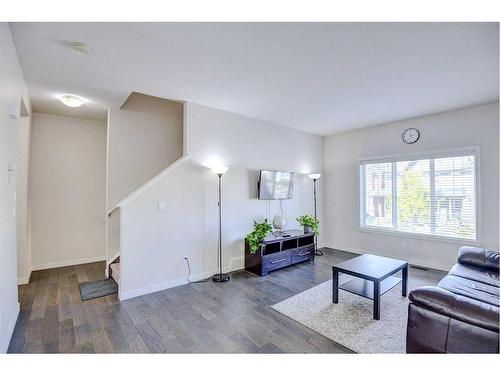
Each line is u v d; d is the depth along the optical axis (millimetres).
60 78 2850
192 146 3627
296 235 4270
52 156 4336
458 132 3895
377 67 2607
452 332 1590
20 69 2537
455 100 3529
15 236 2441
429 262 4199
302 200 5242
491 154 3615
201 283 3525
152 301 2959
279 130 4789
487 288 2234
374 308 2527
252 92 3256
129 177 4043
